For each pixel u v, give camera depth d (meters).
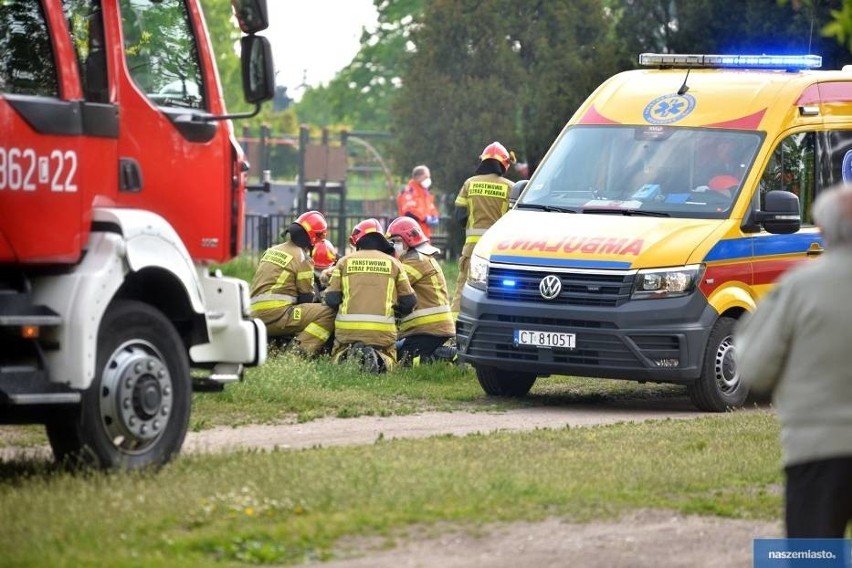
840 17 19.52
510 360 33.44
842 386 14.34
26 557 16.88
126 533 18.12
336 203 114.50
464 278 45.03
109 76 22.67
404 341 38.72
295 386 33.81
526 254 33.44
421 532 18.62
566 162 35.94
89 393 22.00
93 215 22.16
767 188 34.59
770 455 24.77
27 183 21.11
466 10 84.25
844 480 14.31
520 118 83.94
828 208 14.59
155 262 22.72
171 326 23.27
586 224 33.91
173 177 23.61
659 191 34.59
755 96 35.75
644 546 18.34
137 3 23.25
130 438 22.42
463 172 84.38
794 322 14.52
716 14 69.38
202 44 24.28
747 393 33.66
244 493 19.73
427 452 24.25
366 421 30.53
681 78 36.88
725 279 33.09
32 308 21.55
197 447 25.39
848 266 14.43
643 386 38.31
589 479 22.06
